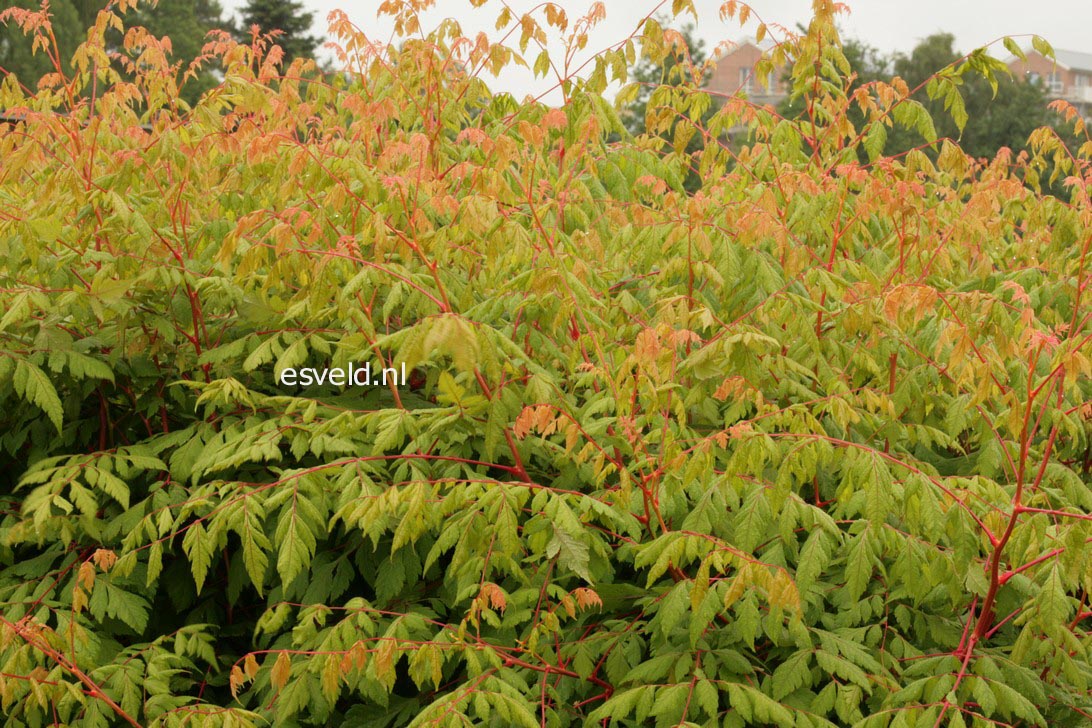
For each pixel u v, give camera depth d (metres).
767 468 2.88
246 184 3.12
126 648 2.74
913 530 2.25
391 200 2.66
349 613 2.58
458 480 2.31
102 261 2.99
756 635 2.45
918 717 2.27
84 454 3.08
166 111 3.52
